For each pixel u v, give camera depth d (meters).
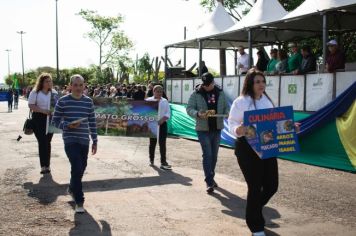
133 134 10.26
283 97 12.67
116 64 53.56
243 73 16.45
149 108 10.22
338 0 12.04
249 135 4.60
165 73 21.34
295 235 5.04
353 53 21.16
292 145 4.75
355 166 8.91
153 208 6.17
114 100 10.44
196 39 18.45
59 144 13.38
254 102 4.85
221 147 12.85
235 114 4.87
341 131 9.38
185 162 10.22
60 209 6.12
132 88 20.30
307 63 11.94
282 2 24.38
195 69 21.64
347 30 16.84
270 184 4.86
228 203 6.44
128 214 5.88
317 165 9.73
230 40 19.09
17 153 11.39
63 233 5.10
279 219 5.64
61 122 6.04
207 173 7.09
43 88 8.46
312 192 7.15
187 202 6.50
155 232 5.13
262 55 16.17
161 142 9.35
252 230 4.84
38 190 7.25
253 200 4.79
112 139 14.97
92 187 7.48
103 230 5.21
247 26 15.38
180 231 5.16
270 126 4.66
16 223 5.48
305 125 10.06
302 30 16.58
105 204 6.38
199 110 7.05
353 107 9.29
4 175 8.47
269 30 16.58
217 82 15.89
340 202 6.51
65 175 8.46
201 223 5.48
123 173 8.74
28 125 8.48
